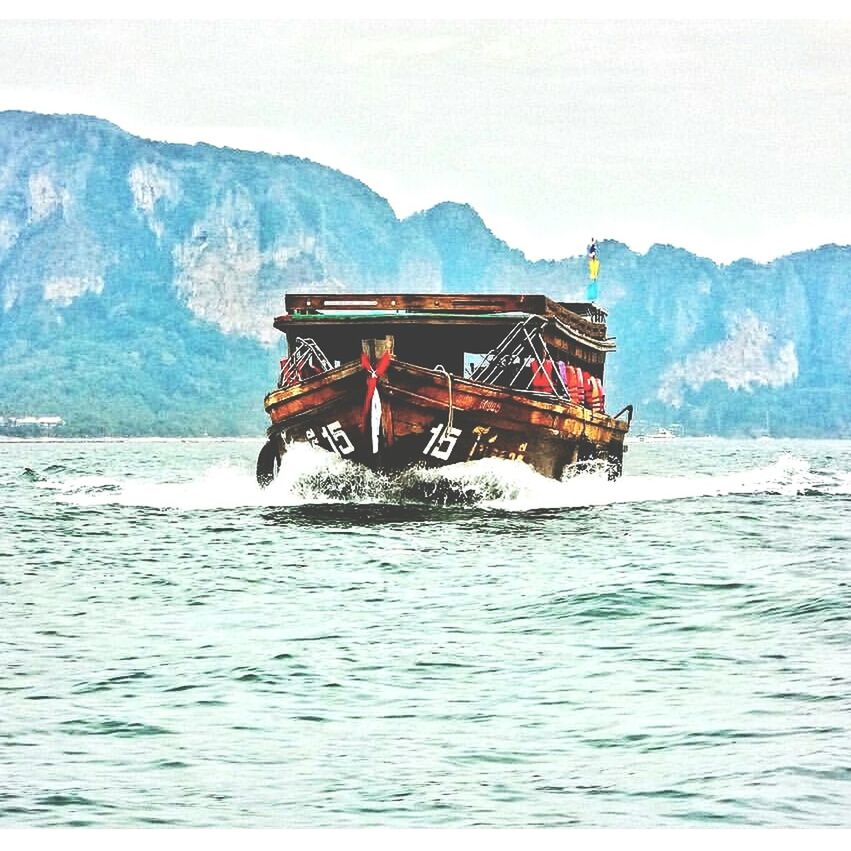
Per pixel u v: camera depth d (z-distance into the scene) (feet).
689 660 87.25
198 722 75.66
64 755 71.10
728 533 142.20
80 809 65.16
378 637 94.12
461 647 91.04
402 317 149.89
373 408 145.28
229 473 233.55
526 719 75.87
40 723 75.51
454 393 145.28
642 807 65.00
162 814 64.90
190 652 90.17
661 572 117.08
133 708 77.97
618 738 72.84
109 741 72.95
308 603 106.32
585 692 80.43
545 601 105.50
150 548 133.59
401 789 67.15
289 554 128.06
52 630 97.55
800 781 67.41
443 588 111.14
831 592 107.24
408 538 135.64
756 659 87.40
